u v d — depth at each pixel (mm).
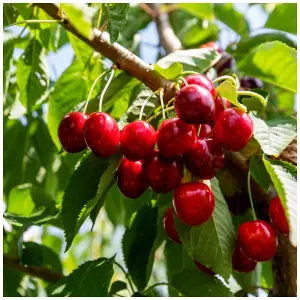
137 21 966
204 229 653
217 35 975
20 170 902
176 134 598
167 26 929
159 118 673
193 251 651
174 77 645
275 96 858
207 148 611
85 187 667
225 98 610
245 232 646
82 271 677
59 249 1000
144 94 691
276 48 719
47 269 776
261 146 616
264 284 812
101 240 1052
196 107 589
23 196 813
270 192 719
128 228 749
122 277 1137
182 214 619
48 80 825
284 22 915
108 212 875
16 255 782
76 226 630
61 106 797
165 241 764
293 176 609
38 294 847
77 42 774
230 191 718
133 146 604
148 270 718
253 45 806
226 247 653
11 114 839
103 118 610
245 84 793
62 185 907
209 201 619
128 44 928
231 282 872
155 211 751
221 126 602
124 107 734
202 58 721
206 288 686
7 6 748
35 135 906
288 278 695
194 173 616
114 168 623
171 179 614
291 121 632
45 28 799
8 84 834
